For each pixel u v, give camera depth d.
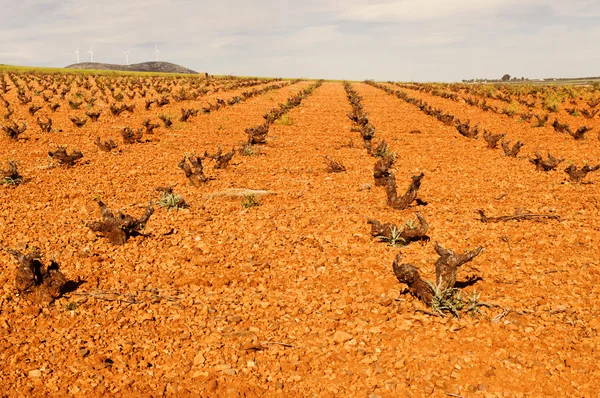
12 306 6.96
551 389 5.16
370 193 13.45
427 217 11.25
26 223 10.43
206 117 31.28
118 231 9.36
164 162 17.39
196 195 13.19
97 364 5.62
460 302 6.96
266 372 5.55
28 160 17.03
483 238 9.73
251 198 12.32
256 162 17.77
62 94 42.41
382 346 6.05
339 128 27.36
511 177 15.25
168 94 49.38
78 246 9.29
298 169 16.64
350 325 6.53
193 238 9.88
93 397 5.10
